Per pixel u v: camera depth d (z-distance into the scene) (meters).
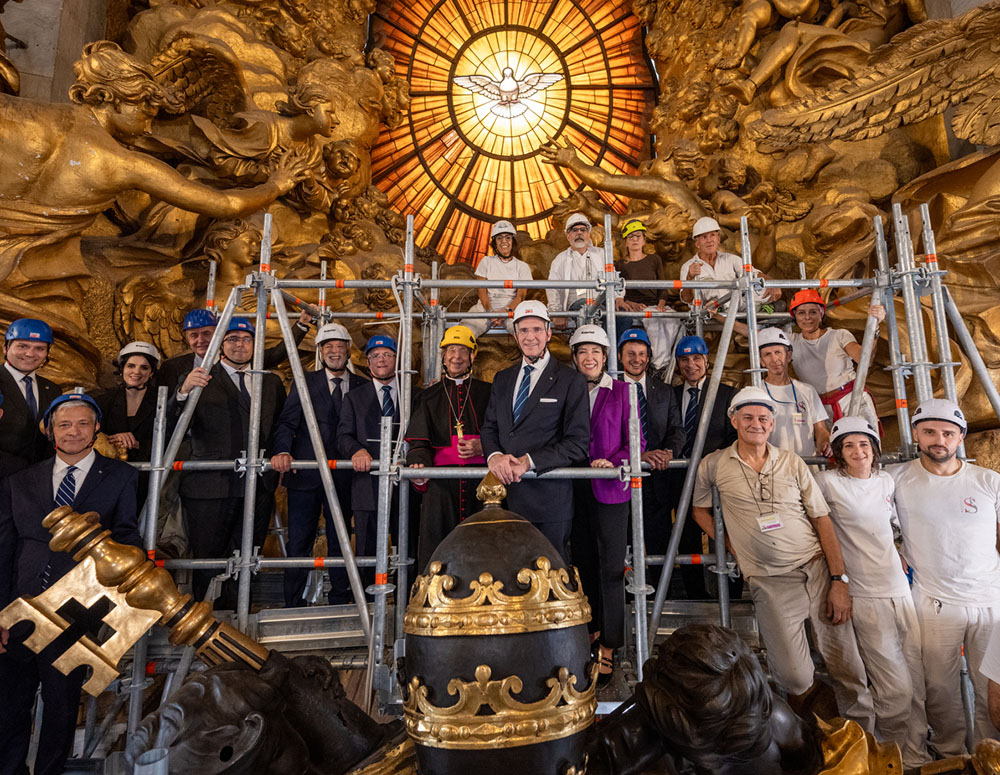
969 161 7.06
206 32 8.61
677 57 10.23
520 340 3.56
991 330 6.09
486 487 1.52
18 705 3.10
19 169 6.00
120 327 6.94
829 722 1.68
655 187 8.73
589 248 6.67
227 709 1.28
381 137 10.85
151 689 4.05
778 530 3.53
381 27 11.11
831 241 7.69
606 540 3.69
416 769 1.40
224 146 7.84
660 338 6.18
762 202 8.54
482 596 1.26
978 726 3.42
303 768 1.39
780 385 4.50
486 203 11.07
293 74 9.37
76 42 7.96
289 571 4.91
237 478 4.59
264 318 4.30
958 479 3.56
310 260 8.34
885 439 6.39
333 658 4.01
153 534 3.74
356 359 7.71
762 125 8.71
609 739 1.50
